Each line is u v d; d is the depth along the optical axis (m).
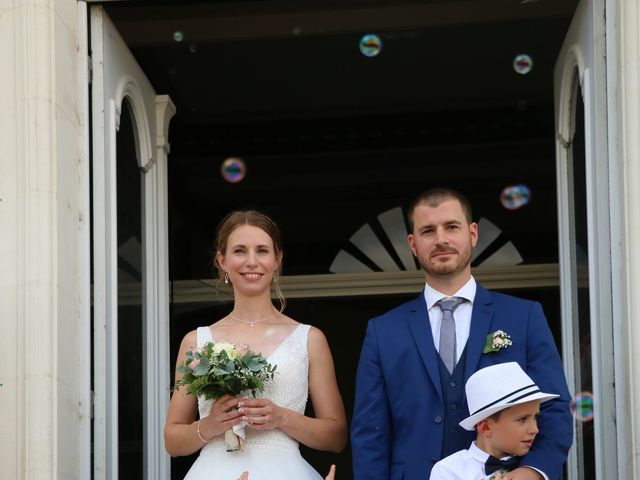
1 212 5.07
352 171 8.77
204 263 8.23
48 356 4.95
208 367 4.74
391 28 7.10
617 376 4.86
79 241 5.32
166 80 7.81
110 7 5.76
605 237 5.05
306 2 6.69
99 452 5.21
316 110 8.60
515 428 4.36
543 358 4.73
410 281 8.45
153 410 5.98
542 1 6.70
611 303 4.98
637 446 4.65
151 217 6.23
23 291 5.00
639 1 4.95
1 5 5.24
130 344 5.80
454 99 8.51
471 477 4.38
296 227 8.68
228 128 8.71
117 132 5.86
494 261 8.43
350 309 8.48
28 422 4.89
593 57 5.25
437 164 8.73
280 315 5.29
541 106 8.55
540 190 8.61
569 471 5.55
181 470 7.04
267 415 4.84
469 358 4.75
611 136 5.05
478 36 7.47
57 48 5.25
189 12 6.66
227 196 8.71
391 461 4.78
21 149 5.12
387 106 8.59
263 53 7.62
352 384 8.34
